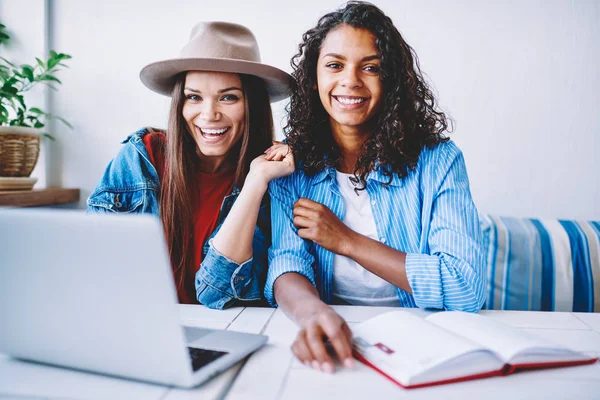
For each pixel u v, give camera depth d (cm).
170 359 57
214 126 128
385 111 116
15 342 65
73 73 220
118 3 216
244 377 63
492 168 208
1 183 187
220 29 134
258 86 136
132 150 138
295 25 211
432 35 206
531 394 58
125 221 53
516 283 171
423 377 60
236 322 89
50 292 59
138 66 218
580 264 171
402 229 119
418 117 121
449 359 60
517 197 209
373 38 111
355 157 125
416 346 65
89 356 61
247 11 212
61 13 218
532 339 68
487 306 172
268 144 139
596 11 201
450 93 207
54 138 222
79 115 222
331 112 117
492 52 204
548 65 204
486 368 63
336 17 114
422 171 118
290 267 105
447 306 99
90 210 134
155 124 219
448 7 204
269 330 84
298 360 69
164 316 55
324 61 114
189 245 134
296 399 56
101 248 54
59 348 62
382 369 63
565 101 204
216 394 58
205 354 67
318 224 105
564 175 207
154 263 53
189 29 214
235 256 105
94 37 218
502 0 203
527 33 203
